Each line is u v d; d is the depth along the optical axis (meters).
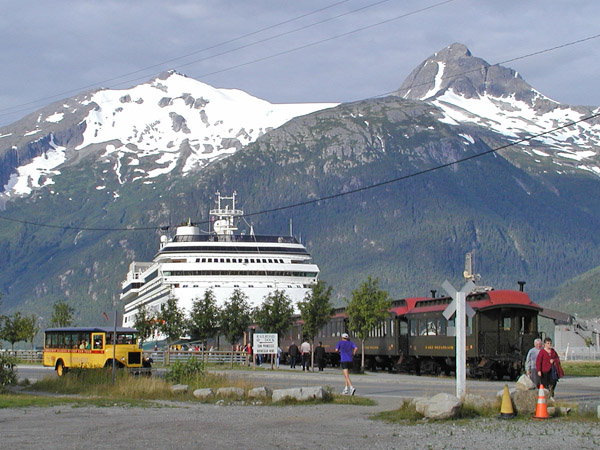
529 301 49.72
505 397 24.52
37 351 82.75
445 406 24.50
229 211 137.25
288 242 125.19
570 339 115.06
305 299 69.56
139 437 20.88
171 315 90.38
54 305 126.62
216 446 19.27
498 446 19.19
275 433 21.77
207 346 93.62
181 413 27.41
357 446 19.30
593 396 34.25
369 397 34.53
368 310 60.78
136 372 48.88
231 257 118.31
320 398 31.05
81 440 20.28
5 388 38.00
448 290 29.27
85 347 50.84
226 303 91.69
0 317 105.06
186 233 127.50
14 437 20.88
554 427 22.38
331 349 71.81
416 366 57.34
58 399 32.31
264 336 64.31
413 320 57.19
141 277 142.38
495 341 48.47
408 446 19.27
